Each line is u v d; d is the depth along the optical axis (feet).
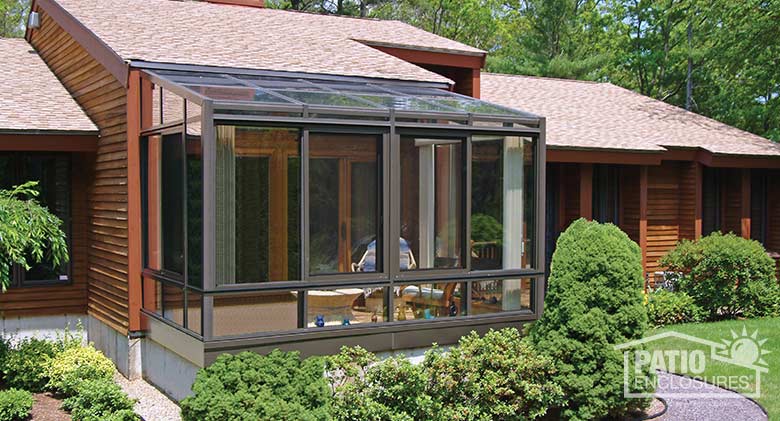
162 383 34.30
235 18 51.11
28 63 49.73
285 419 24.80
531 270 34.73
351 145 31.22
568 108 64.03
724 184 65.36
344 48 47.52
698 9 95.14
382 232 31.68
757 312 50.72
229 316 29.27
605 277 29.25
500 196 34.32
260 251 29.66
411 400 27.30
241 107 28.76
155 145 35.35
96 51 40.16
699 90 111.65
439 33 125.70
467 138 33.37
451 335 32.83
